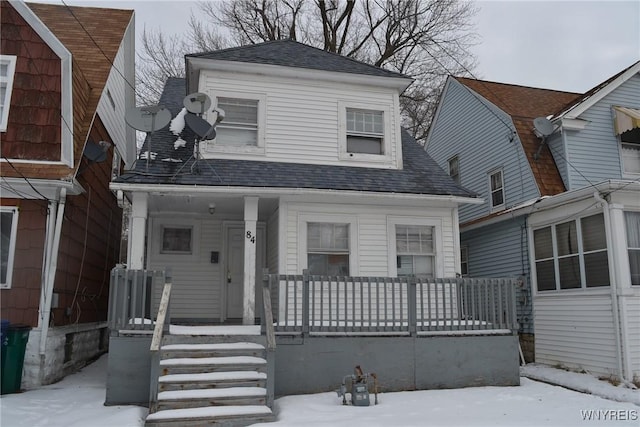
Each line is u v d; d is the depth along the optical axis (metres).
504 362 8.34
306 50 11.81
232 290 11.14
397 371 7.87
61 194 8.31
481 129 14.43
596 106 12.29
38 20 8.58
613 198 9.24
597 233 9.63
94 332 11.48
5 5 8.55
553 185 11.78
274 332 7.28
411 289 8.22
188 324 10.23
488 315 8.52
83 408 6.50
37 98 8.42
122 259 17.53
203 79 10.34
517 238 12.01
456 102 15.96
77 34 12.45
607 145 12.16
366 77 10.96
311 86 10.89
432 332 8.16
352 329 7.85
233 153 10.13
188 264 11.05
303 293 7.76
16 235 8.12
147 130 9.05
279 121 10.56
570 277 10.28
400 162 10.99
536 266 11.35
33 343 7.93
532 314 11.34
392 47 24.22
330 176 10.01
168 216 11.08
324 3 23.84
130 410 6.16
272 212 10.69
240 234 11.38
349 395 7.11
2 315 7.88
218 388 6.45
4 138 8.20
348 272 9.87
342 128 10.82
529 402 7.12
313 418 6.04
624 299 8.91
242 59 10.46
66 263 9.08
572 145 11.91
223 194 9.12
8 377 7.37
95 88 10.57
